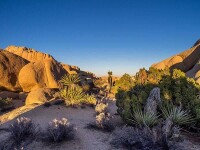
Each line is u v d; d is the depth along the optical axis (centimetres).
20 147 764
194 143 798
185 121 895
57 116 1352
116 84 1476
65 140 823
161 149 702
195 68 2752
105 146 791
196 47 3381
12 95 3183
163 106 980
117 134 876
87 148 773
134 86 1336
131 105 1045
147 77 1416
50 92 2420
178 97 1009
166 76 1230
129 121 1000
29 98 2323
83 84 3083
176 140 779
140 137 759
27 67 3512
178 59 3453
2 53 3738
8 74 3541
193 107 954
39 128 916
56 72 3656
